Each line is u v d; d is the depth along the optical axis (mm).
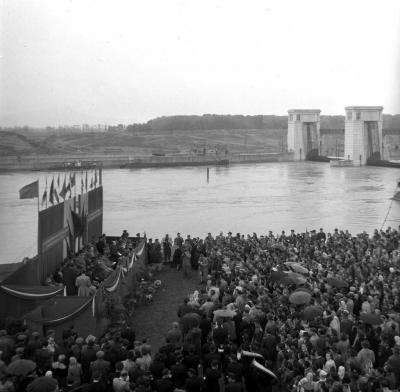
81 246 31812
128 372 13648
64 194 28719
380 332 16141
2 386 12727
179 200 77438
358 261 25203
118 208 69688
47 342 15477
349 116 143375
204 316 17938
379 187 92812
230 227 55875
